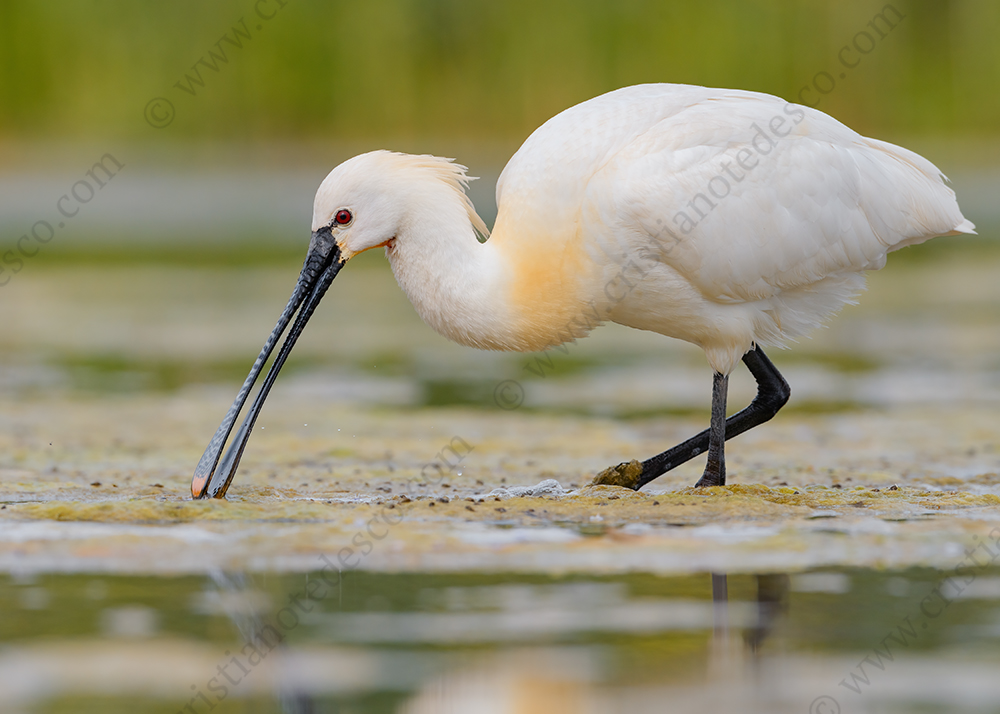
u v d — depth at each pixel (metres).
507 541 10.33
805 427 17.95
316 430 17.67
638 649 7.77
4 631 8.06
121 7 47.34
